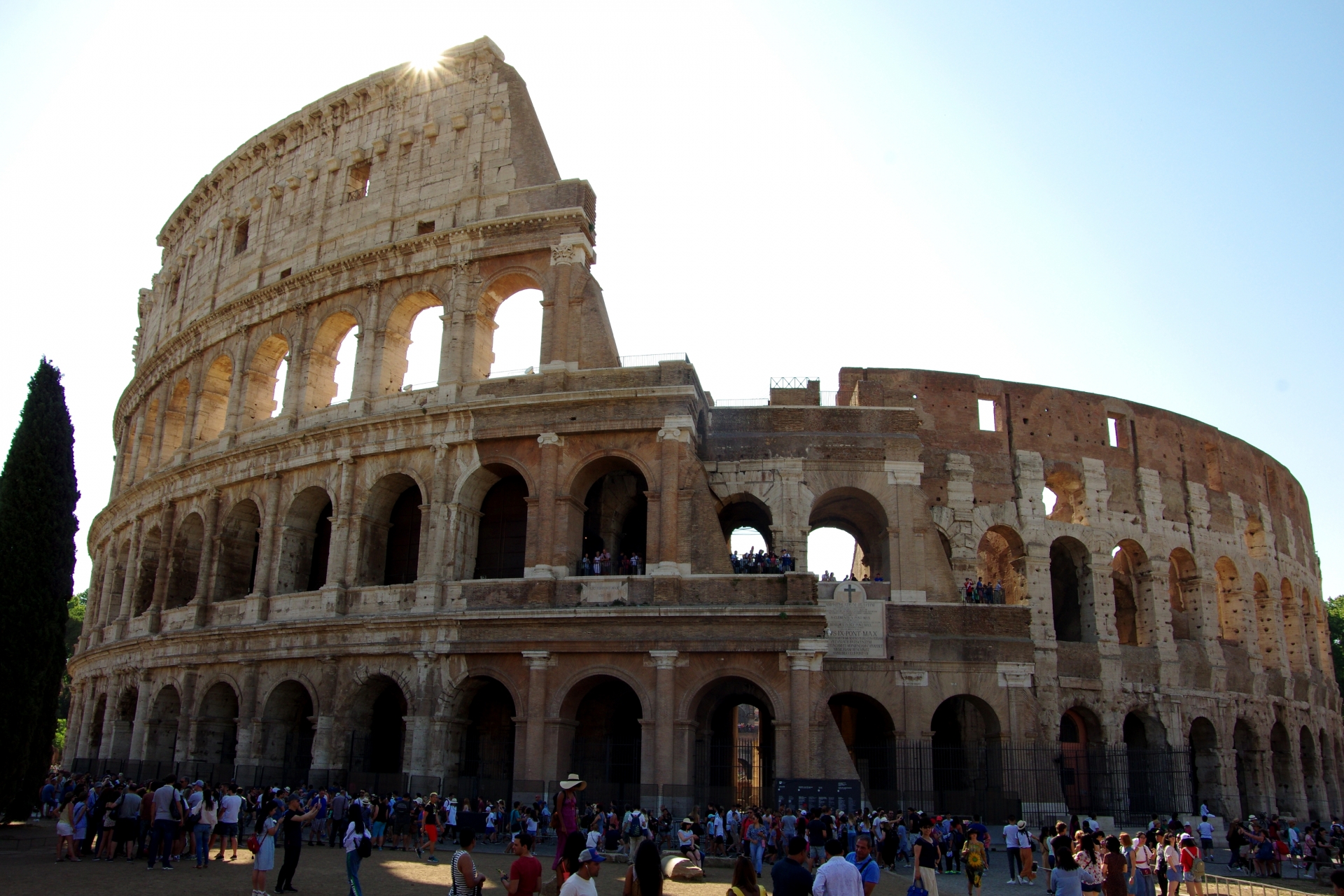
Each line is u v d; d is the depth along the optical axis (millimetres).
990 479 66750
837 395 66375
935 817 47000
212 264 74750
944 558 57594
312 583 62375
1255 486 82938
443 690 52188
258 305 67750
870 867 23047
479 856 42750
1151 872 31594
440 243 60594
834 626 56219
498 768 55000
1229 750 70500
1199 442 77625
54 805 56688
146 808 38594
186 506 68125
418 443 56562
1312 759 81562
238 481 63625
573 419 54094
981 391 68812
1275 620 80625
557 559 52719
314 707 54938
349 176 66812
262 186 72312
